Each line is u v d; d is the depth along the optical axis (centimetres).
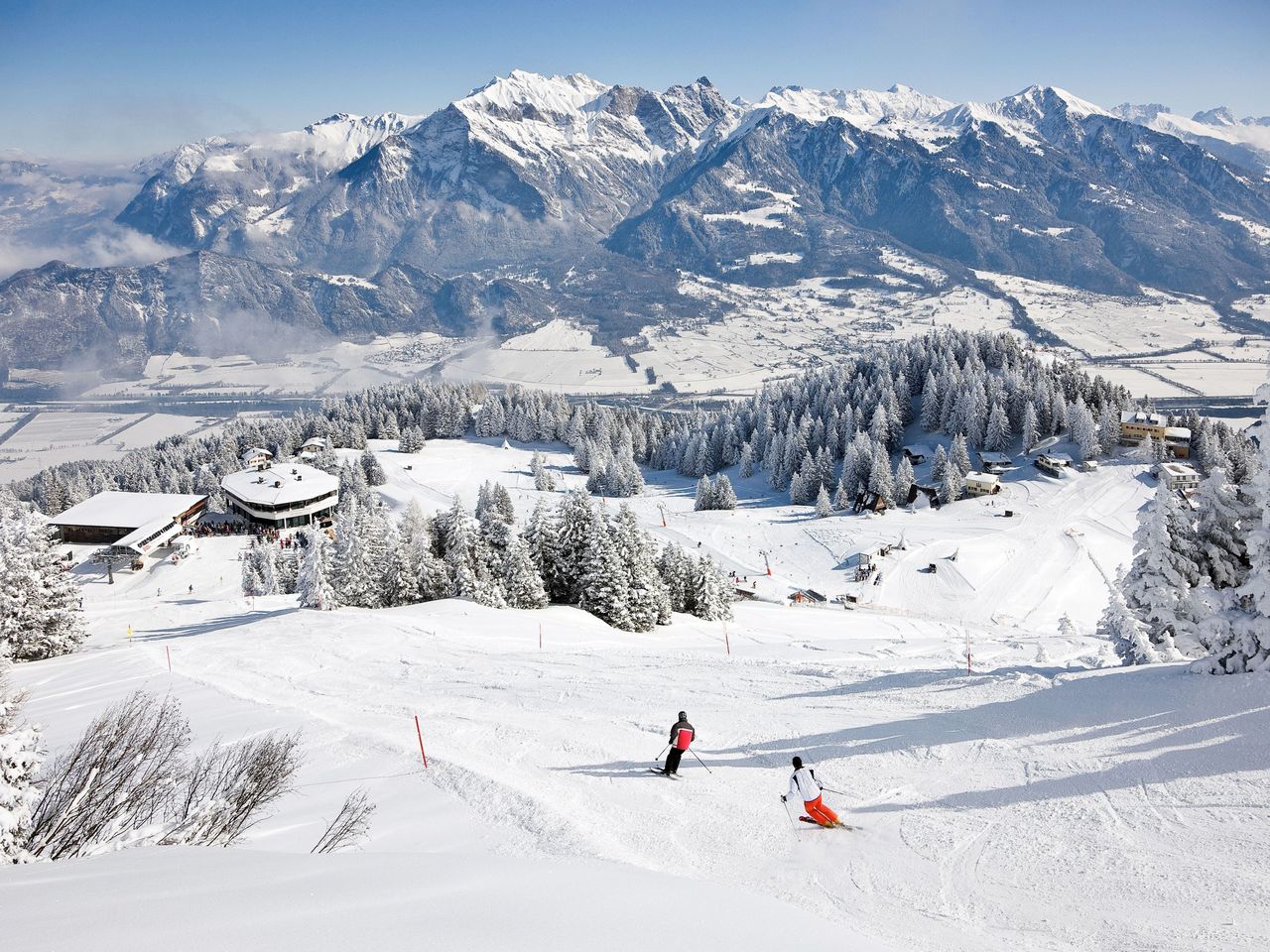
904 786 1392
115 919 476
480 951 495
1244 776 1231
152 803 1087
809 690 2208
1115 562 9550
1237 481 11869
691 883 818
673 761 1512
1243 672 1659
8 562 3875
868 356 19562
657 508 13700
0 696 1128
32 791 912
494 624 4212
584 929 589
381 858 787
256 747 1468
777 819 1287
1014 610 8300
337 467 14712
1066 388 15250
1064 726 1573
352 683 2659
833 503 13312
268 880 636
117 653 3497
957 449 12862
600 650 3519
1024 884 1023
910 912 967
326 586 5100
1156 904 938
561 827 1210
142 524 10450
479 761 1599
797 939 645
